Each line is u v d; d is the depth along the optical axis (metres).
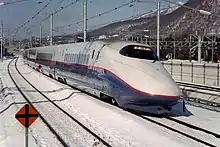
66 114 16.41
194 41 59.16
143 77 14.90
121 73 15.78
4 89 29.50
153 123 13.78
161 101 14.20
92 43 21.52
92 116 15.55
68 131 12.67
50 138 11.66
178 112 16.88
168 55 72.75
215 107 18.52
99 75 18.22
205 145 10.65
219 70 32.94
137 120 13.83
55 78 35.88
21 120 8.27
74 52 26.09
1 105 20.48
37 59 50.88
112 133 12.17
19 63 85.19
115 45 17.67
